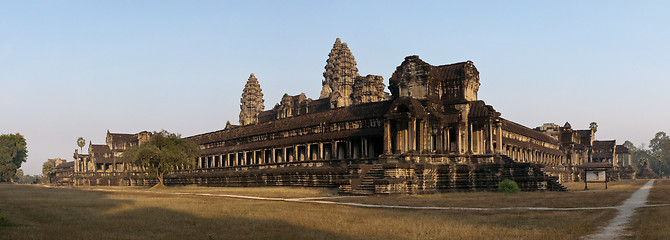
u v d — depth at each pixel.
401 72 92.69
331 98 179.38
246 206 50.94
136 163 121.62
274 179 103.81
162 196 71.75
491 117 91.06
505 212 43.44
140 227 35.31
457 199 59.34
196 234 32.44
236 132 139.62
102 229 34.34
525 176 79.19
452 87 95.88
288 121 119.94
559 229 32.19
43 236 30.44
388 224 35.59
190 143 128.12
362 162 91.25
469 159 88.62
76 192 86.62
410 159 79.50
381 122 94.06
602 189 88.19
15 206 51.12
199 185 133.62
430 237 30.17
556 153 171.00
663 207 44.09
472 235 30.45
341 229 33.75
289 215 42.22
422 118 84.19
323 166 100.94
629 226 32.97
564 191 77.00
